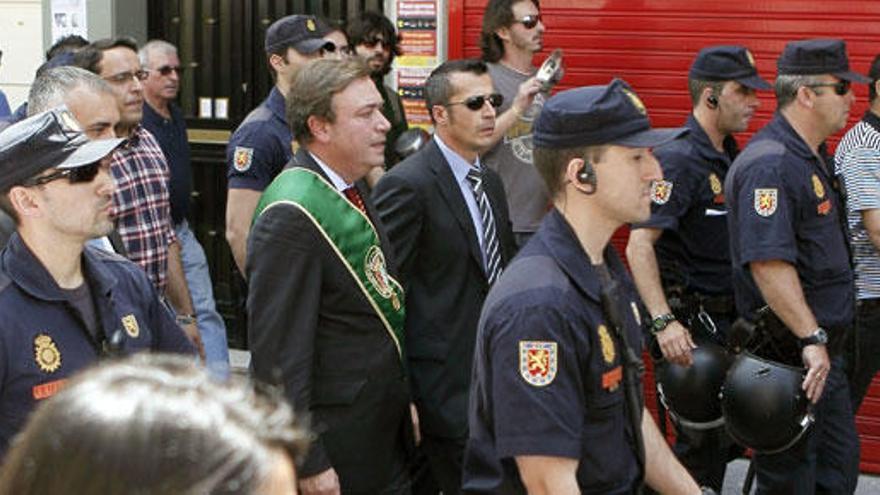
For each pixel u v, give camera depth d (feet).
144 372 3.52
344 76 12.95
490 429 10.17
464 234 14.84
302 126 13.04
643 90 22.74
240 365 27.22
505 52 21.18
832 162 17.56
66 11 28.22
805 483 16.76
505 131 19.81
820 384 16.20
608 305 9.96
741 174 16.70
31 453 3.37
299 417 3.78
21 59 29.07
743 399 16.22
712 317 18.75
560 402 9.59
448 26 23.57
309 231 12.51
